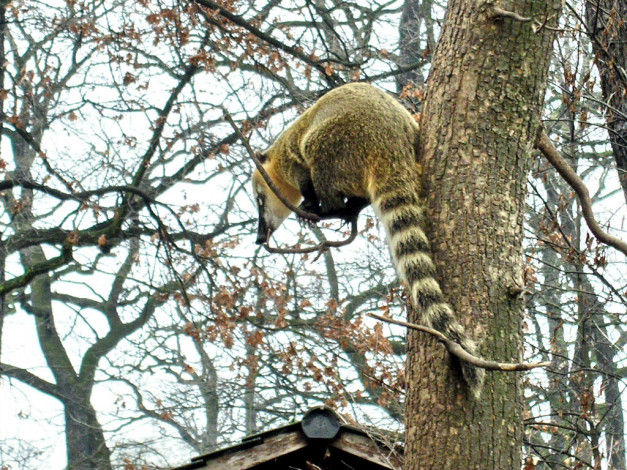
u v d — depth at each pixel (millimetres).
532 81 5137
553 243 9383
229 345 13133
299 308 14406
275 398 14766
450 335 4672
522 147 5090
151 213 14344
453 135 5098
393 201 5398
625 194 8352
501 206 4957
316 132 6465
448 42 5273
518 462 4625
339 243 6020
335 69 14250
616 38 8227
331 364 12547
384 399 9359
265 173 6121
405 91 11539
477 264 4848
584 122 8164
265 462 6418
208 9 13883
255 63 13656
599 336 11109
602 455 7715
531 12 5141
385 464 6199
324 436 6281
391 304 11656
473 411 4613
